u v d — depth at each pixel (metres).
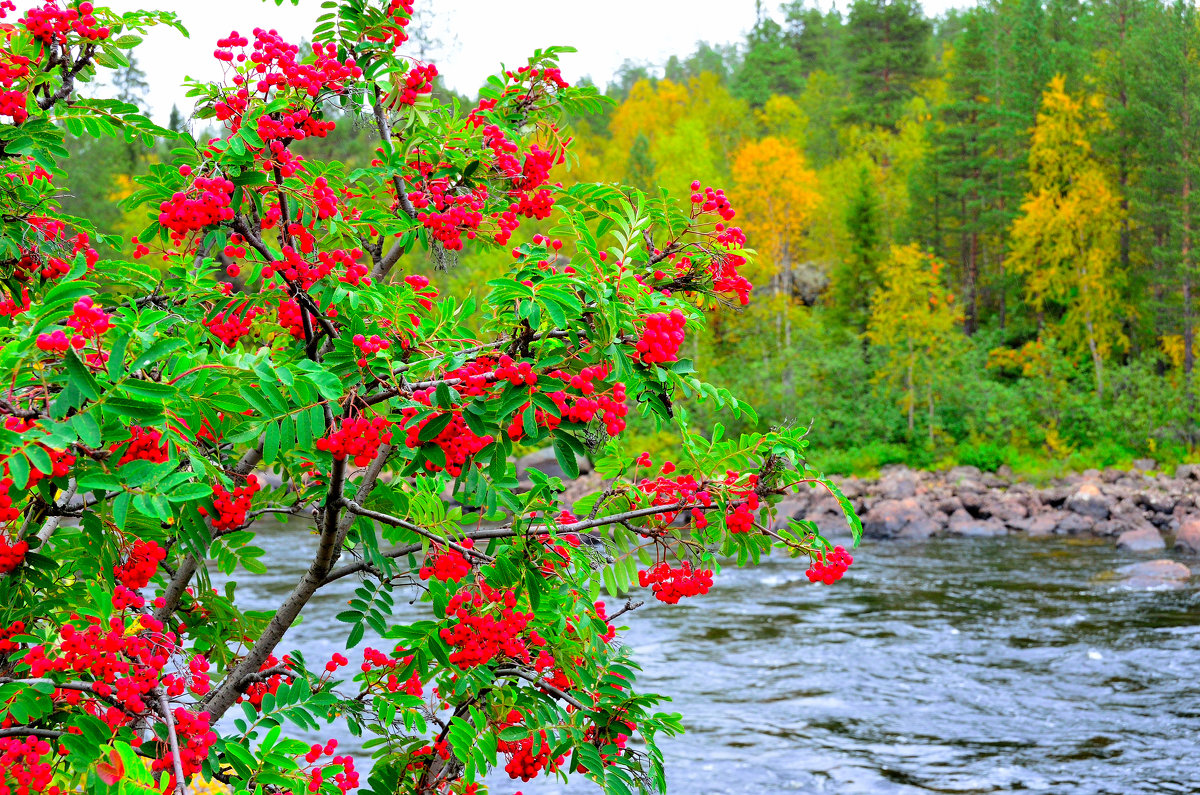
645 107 80.69
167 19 3.93
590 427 3.20
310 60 3.79
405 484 4.15
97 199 49.59
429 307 4.14
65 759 2.98
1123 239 46.75
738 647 16.47
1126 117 43.97
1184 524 26.62
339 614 3.90
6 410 2.46
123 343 2.62
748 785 10.42
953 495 34.44
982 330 51.16
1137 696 13.26
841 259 57.97
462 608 3.83
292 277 3.45
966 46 65.44
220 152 3.38
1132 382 41.00
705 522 4.05
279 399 2.95
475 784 4.27
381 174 4.10
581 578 4.04
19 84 3.83
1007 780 10.46
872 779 10.55
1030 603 19.69
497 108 4.53
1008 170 53.97
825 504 33.31
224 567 4.29
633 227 3.26
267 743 3.40
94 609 3.07
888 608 19.58
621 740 4.21
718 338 48.84
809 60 108.12
